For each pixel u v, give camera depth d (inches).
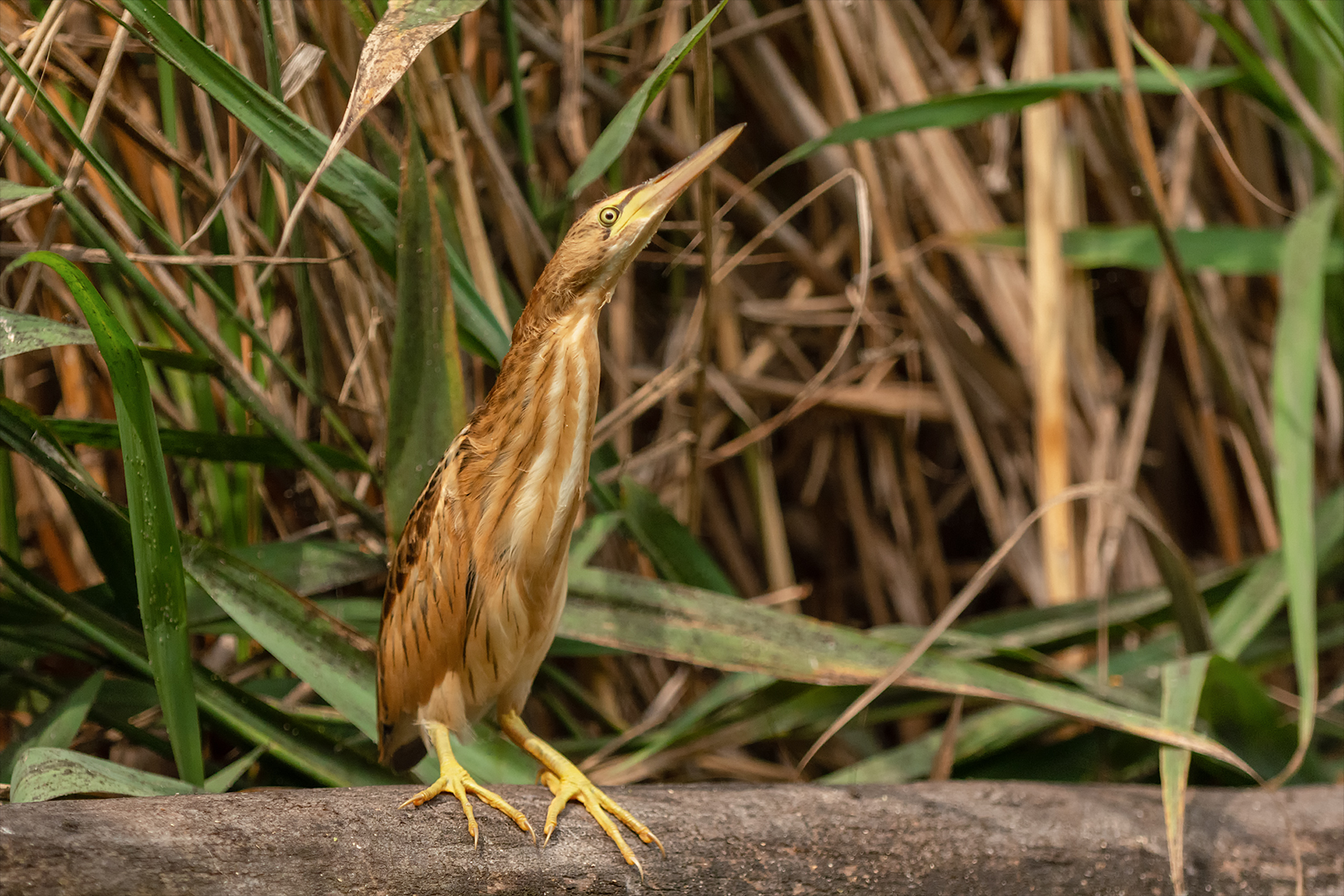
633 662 279.4
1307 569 271.7
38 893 263.6
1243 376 281.6
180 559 267.7
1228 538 280.8
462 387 270.5
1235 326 281.7
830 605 294.2
